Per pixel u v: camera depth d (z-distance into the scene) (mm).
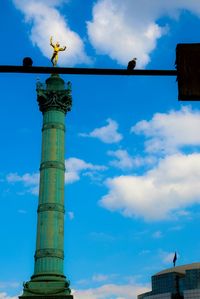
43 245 64000
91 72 8570
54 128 71750
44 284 61906
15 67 8461
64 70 8539
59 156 69812
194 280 185375
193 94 8070
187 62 8211
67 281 62938
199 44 8289
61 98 73812
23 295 61438
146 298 193250
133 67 8547
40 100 74188
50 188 67125
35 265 63875
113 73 8570
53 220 65125
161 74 8531
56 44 79562
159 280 199625
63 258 64688
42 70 8508
